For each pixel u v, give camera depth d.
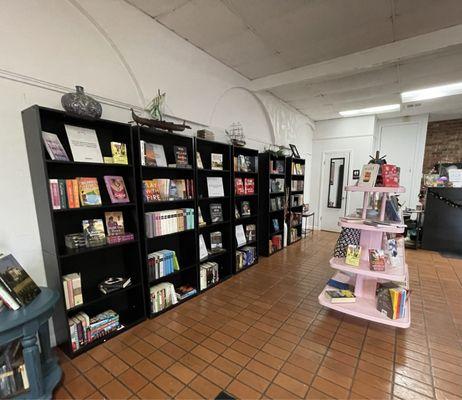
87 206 1.90
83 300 1.98
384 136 6.53
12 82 1.69
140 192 2.25
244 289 3.04
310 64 3.46
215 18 2.45
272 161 4.49
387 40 2.85
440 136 6.68
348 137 6.11
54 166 1.92
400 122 6.29
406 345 2.01
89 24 2.04
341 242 2.58
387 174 2.25
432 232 4.55
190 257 2.90
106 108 2.21
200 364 1.81
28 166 1.80
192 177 2.81
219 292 2.97
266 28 2.61
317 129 6.52
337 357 1.88
